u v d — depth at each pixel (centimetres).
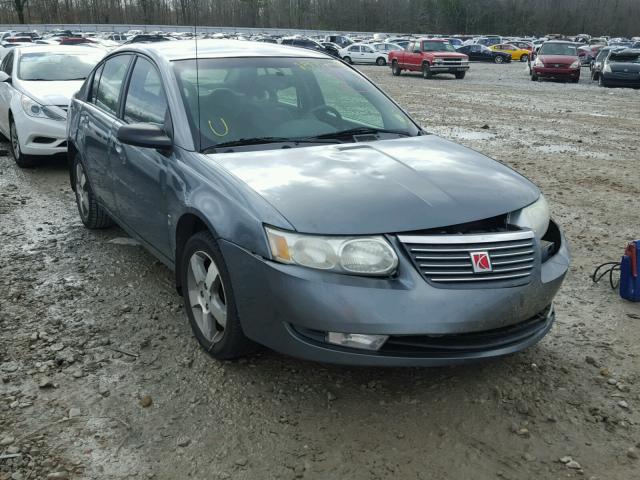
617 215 668
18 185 774
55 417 312
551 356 372
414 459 284
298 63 460
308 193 317
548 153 1034
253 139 389
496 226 322
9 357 365
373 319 285
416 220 301
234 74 428
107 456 285
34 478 270
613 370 359
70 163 611
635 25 11138
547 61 2822
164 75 419
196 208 345
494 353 305
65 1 8069
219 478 272
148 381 343
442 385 339
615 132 1285
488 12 10281
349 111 435
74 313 423
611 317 425
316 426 306
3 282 473
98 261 519
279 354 368
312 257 292
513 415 315
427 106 1762
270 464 281
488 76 3275
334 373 349
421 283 290
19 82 889
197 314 371
